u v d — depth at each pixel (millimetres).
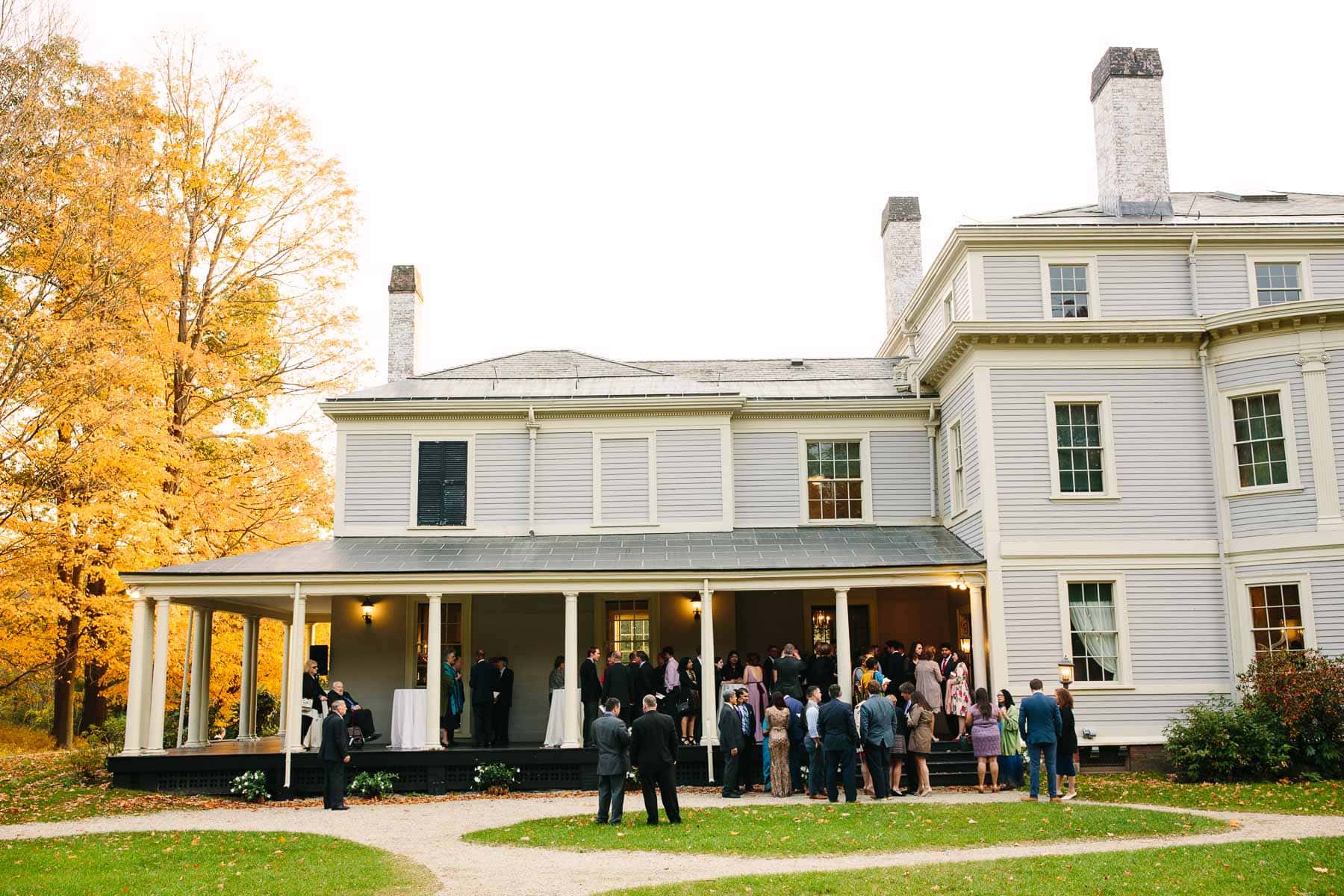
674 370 27156
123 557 22516
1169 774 19016
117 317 23375
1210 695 19781
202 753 18750
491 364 25891
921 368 23500
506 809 16375
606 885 10672
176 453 23594
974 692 20141
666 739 14398
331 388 27266
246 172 26703
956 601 23359
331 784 16672
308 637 30750
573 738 19000
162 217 23516
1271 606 19672
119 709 32469
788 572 20109
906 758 17703
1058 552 20141
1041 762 19500
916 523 23734
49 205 22219
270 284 27359
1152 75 23219
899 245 28922
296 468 25734
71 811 16594
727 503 23250
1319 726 18047
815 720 17125
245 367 26859
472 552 21500
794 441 24094
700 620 22953
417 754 18750
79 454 21656
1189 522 20359
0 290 23422
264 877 11273
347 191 27531
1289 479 19609
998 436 20516
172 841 13508
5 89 22297
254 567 20078
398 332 26922
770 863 11727
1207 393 20672
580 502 23219
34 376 21000
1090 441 20672
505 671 20641
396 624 22500
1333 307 19328
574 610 19797
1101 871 10969
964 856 12000
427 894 10406
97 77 23828
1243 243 21531
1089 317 21188
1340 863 11141
